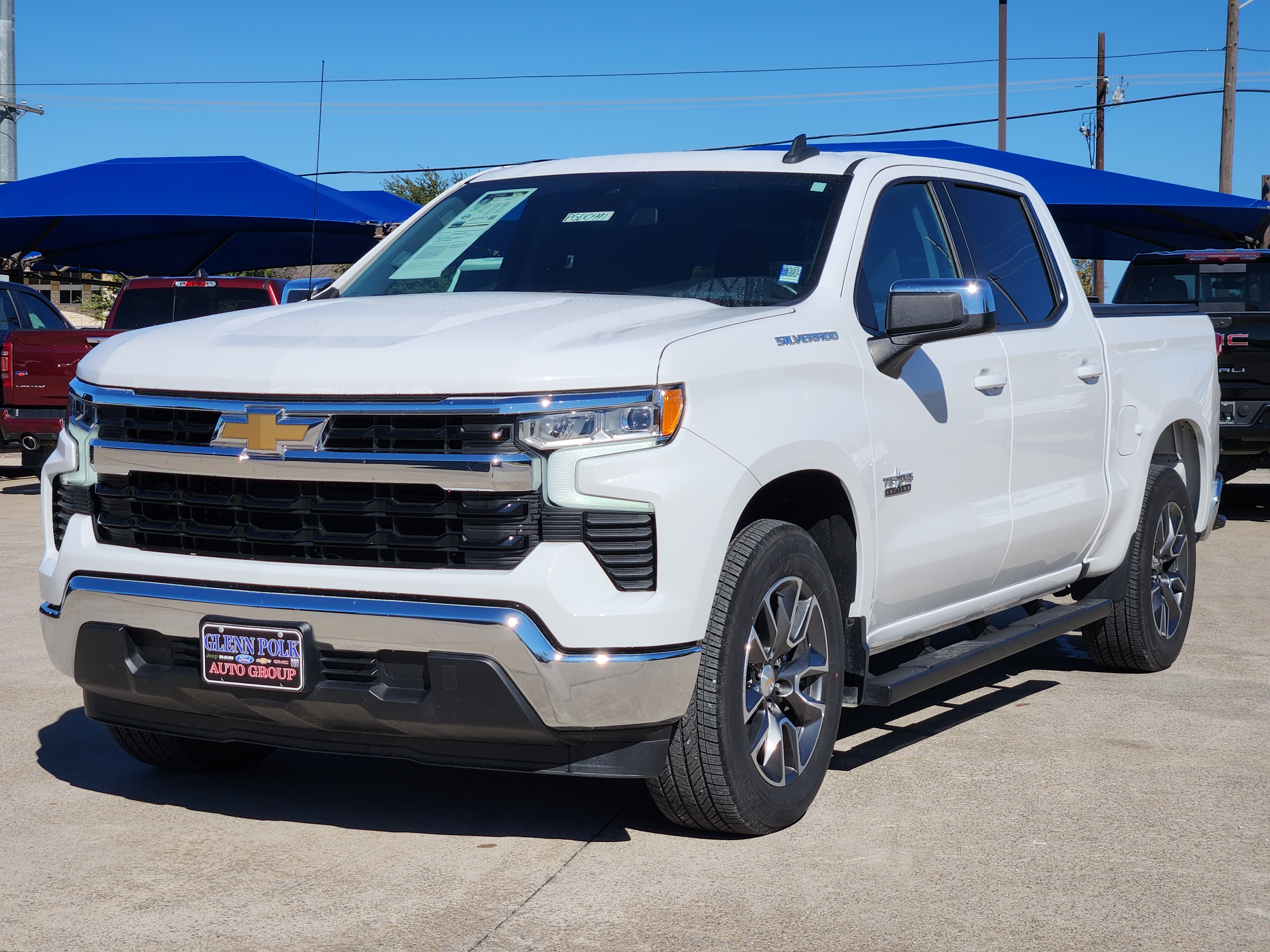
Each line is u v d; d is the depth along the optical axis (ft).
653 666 11.26
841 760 15.42
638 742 11.77
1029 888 11.53
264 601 11.58
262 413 11.59
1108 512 18.53
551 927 10.69
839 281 14.05
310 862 12.15
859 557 13.73
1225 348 37.09
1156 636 19.79
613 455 11.19
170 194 57.77
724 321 12.58
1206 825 13.16
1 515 38.78
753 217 14.93
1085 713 17.60
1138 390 19.33
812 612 13.19
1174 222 65.67
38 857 12.26
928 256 15.87
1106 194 57.11
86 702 13.24
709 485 11.53
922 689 14.60
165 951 10.25
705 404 11.70
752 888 11.50
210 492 11.99
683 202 15.49
